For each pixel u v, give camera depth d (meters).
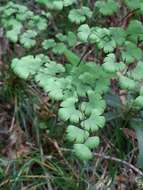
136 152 0.27
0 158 0.26
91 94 0.22
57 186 0.25
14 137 0.27
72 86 0.23
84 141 0.21
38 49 0.31
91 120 0.21
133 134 0.27
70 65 0.25
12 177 0.25
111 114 0.27
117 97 0.27
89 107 0.22
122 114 0.27
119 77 0.23
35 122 0.27
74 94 0.22
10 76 0.28
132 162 0.26
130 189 0.25
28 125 0.28
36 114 0.28
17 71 0.23
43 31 0.31
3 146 0.27
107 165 0.26
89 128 0.21
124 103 0.28
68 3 0.27
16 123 0.28
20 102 0.28
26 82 0.29
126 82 0.23
